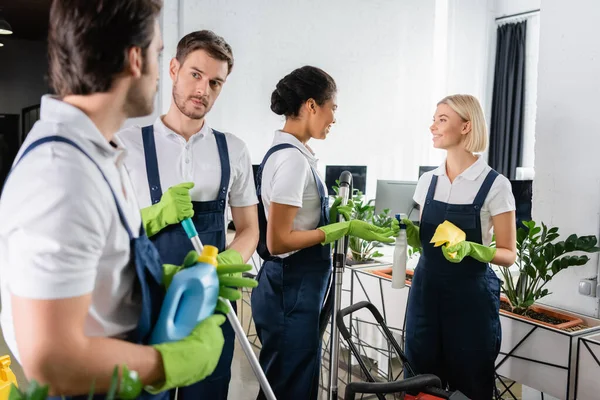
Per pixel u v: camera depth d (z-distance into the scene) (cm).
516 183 295
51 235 74
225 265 104
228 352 178
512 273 299
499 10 745
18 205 75
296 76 195
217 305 101
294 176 185
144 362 83
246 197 186
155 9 87
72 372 76
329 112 199
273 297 196
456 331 207
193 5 534
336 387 184
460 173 213
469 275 205
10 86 959
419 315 215
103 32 80
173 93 172
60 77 84
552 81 254
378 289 276
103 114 86
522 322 226
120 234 87
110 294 88
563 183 251
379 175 666
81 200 77
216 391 174
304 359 196
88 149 82
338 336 184
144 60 86
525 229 255
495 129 755
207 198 172
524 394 261
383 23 650
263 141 587
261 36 577
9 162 962
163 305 91
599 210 237
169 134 171
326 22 613
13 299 75
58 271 74
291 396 197
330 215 215
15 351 83
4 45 949
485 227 211
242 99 573
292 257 195
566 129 249
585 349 206
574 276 247
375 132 658
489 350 207
